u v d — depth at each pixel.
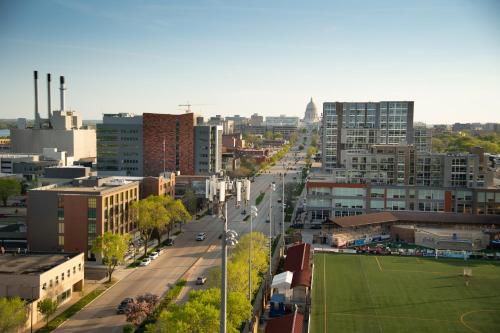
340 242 168.12
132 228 174.50
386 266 144.00
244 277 102.75
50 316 106.38
